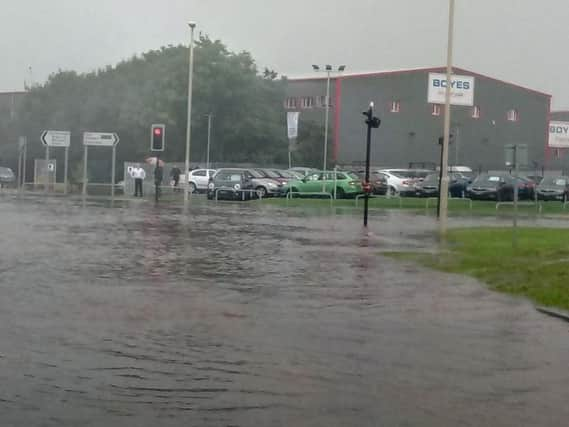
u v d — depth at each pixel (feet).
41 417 23.95
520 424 24.16
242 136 239.71
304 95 258.57
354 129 249.75
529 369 30.83
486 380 29.07
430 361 31.73
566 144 188.14
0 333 35.14
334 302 45.14
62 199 148.87
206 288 48.91
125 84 247.50
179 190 181.37
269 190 166.91
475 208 144.66
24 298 43.93
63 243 72.23
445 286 51.90
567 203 150.82
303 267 59.93
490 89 258.98
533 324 39.86
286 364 30.68
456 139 253.24
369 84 249.96
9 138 252.21
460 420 24.38
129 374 28.91
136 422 23.62
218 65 233.55
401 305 44.65
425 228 96.63
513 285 50.85
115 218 102.94
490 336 36.88
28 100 254.47
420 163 246.27
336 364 30.83
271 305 43.68
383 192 169.27
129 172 176.55
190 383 27.86
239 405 25.43
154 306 42.39
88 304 42.47
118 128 235.61
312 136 248.73
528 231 89.86
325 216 116.67
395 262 63.87
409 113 253.03
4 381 27.71
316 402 25.86
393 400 26.27
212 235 83.35
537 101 264.93
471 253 68.85
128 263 59.52
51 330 35.91
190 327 37.32
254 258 64.69
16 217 101.71
